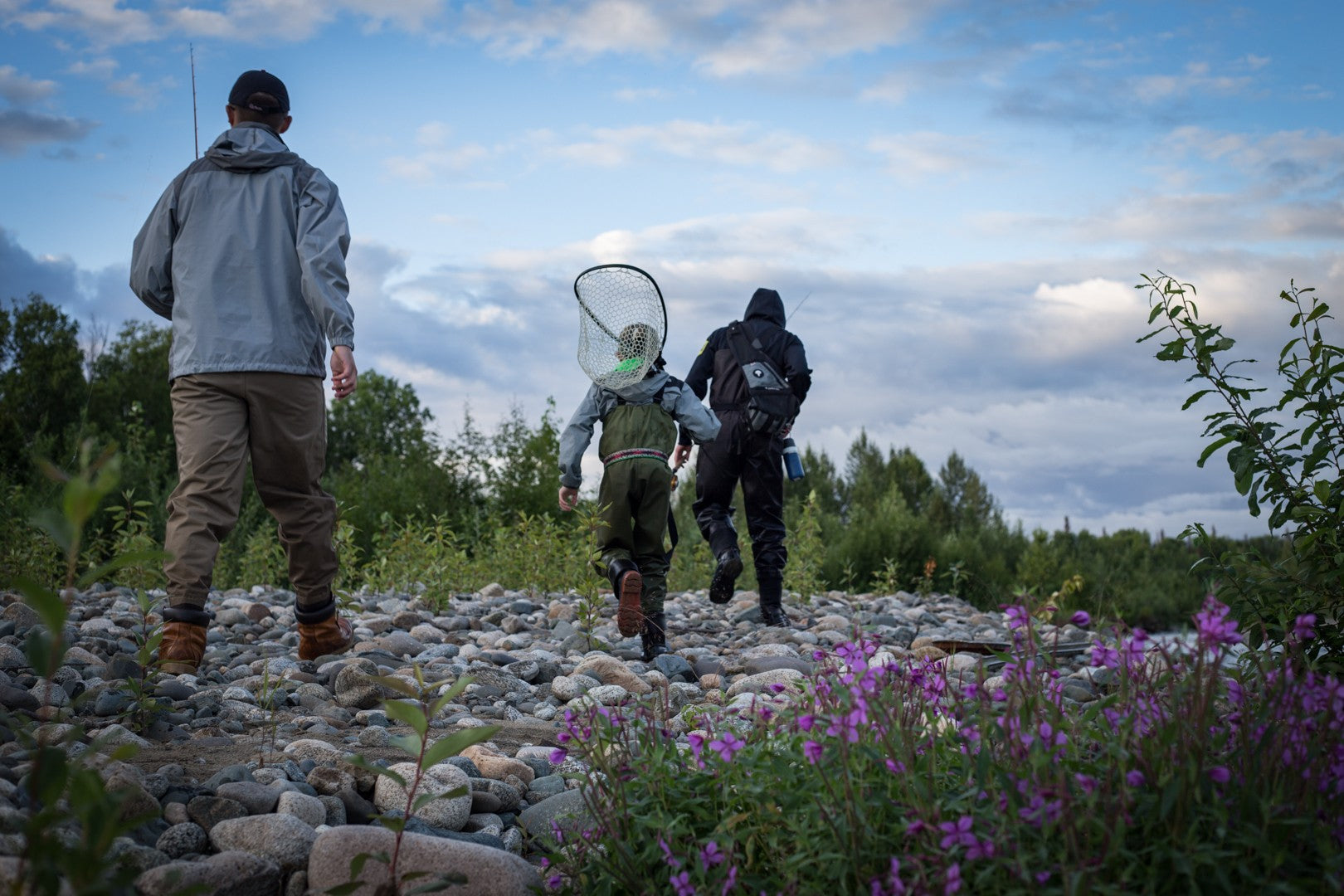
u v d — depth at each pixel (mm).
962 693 2160
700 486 6438
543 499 14977
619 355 4926
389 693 3756
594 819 2293
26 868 1748
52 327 25219
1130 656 2010
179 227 4082
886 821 1900
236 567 10445
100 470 1451
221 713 3438
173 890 1914
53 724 2811
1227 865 1679
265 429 4031
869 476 18984
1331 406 3090
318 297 3951
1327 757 1868
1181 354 3324
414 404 38281
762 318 6484
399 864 2191
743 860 2016
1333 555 3057
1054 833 1757
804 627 7105
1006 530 14406
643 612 5031
